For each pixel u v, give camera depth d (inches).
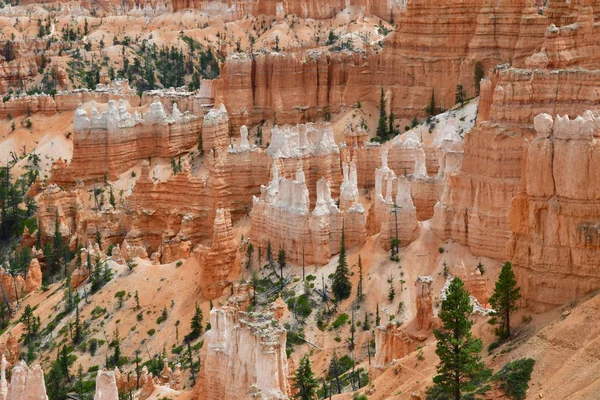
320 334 5017.2
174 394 4581.7
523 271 3469.5
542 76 4790.8
